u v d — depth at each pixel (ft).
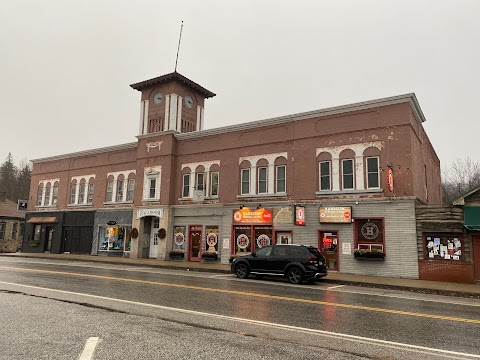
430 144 86.43
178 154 93.91
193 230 87.56
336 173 69.41
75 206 112.37
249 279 56.03
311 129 73.46
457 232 57.11
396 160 63.82
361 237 65.21
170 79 99.25
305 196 71.82
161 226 90.79
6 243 145.79
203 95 110.01
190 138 92.22
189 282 48.78
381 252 61.72
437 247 58.54
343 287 50.83
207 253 82.12
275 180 77.10
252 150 81.30
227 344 20.95
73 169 116.16
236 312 29.73
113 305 31.35
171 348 19.93
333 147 70.49
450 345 22.09
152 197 95.14
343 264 65.51
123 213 101.04
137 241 94.68
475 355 20.27
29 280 46.73
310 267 51.88
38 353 18.69
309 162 72.59
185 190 91.61
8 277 49.55
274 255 55.16
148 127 101.55
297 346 21.01
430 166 85.05
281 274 53.62
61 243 112.68
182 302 33.53
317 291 44.80
